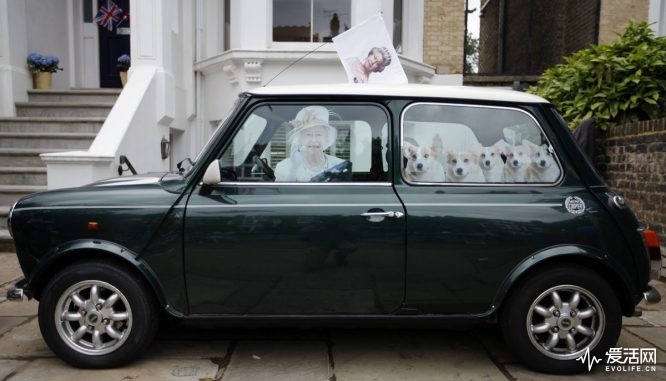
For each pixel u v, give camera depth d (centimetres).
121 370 320
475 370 329
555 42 1020
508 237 316
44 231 313
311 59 770
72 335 318
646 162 556
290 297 318
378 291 318
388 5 816
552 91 665
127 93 706
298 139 330
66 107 806
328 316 320
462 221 316
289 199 318
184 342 367
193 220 313
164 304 315
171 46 794
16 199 671
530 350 320
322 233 313
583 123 600
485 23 1090
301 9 816
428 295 319
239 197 320
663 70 590
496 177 330
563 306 320
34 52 869
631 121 609
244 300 318
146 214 313
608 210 323
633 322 418
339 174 327
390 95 331
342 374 320
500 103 336
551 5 1015
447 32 918
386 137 329
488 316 320
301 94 330
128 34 1011
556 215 318
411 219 315
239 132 328
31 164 723
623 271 319
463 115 334
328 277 316
